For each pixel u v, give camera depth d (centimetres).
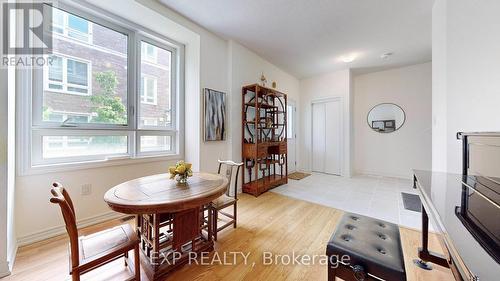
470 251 59
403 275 92
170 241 166
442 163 208
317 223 229
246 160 359
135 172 252
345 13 248
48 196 188
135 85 256
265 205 286
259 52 370
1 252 139
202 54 293
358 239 119
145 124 270
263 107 393
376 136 477
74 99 208
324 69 461
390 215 249
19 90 172
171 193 142
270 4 234
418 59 395
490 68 161
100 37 227
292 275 147
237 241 191
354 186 384
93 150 222
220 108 322
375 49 350
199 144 296
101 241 126
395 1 225
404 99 441
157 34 275
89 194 213
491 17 160
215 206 189
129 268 152
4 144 137
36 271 146
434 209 90
